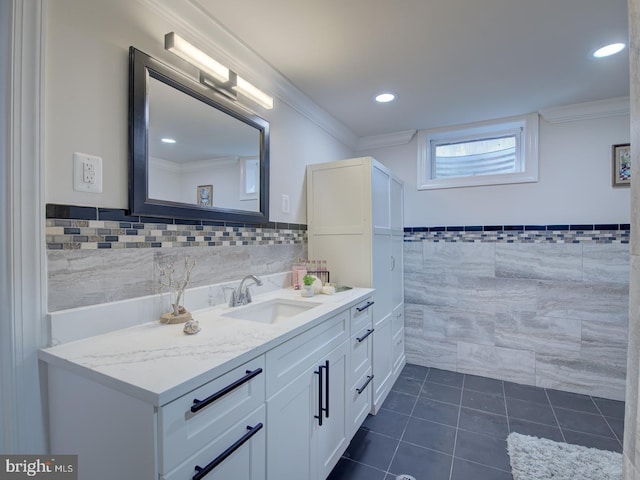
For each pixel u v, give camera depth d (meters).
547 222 2.60
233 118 1.71
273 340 1.12
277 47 1.71
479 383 2.64
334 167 2.32
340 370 1.68
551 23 1.53
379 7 1.42
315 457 1.42
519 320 2.67
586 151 2.48
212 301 1.58
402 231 3.00
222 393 0.90
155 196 1.31
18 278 0.96
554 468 1.63
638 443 0.54
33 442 0.99
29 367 0.98
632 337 0.57
